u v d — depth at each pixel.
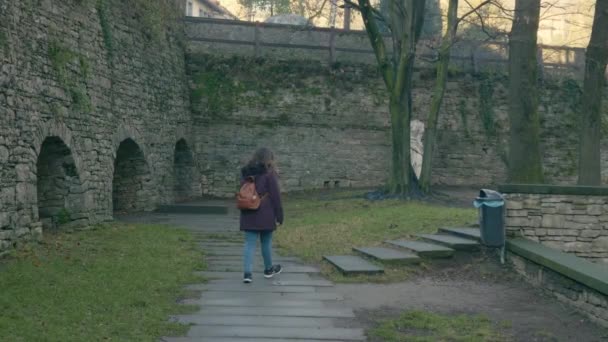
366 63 22.66
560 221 9.23
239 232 12.18
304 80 22.17
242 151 21.58
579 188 9.24
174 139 19.20
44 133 10.28
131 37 15.57
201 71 21.53
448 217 11.82
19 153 9.27
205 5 39.50
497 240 8.63
